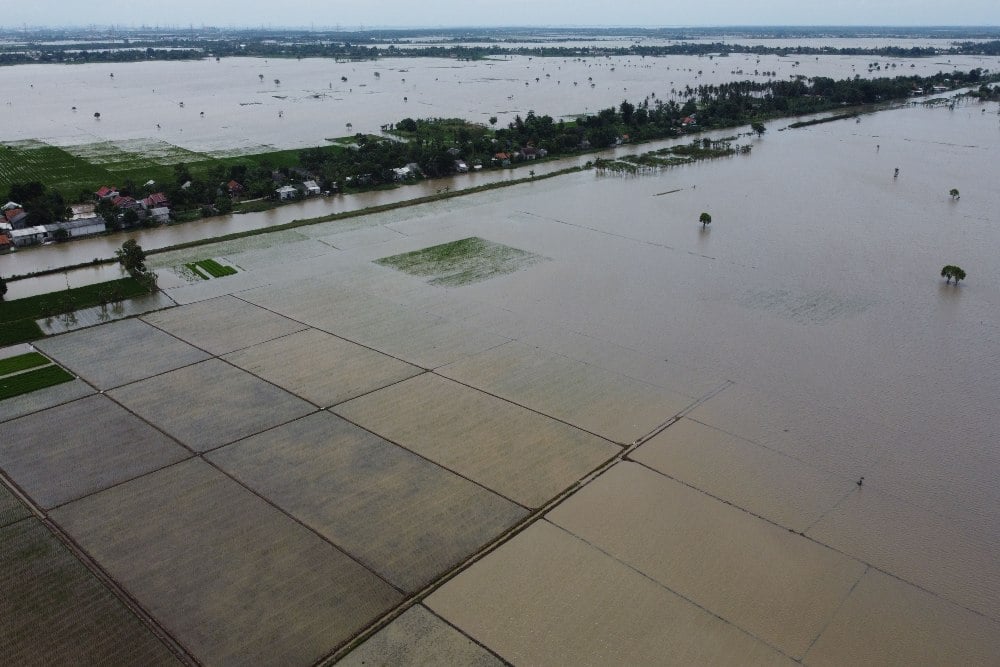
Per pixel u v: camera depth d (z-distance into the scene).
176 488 40.00
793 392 50.47
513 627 30.62
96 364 54.59
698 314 64.00
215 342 58.44
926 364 54.62
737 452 43.28
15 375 52.81
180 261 78.62
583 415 47.44
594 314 63.97
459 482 40.50
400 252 81.50
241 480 40.66
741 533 36.31
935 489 39.81
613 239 86.12
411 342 58.44
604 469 41.66
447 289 70.12
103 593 32.66
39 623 31.06
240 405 48.69
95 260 79.25
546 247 83.25
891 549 35.22
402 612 31.48
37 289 71.19
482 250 82.12
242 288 70.56
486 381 51.94
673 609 31.56
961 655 29.14
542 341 58.53
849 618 31.02
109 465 42.09
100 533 36.47
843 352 56.59
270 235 88.00
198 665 28.84
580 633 30.28
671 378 52.44
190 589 32.81
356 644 29.78
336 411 47.94
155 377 52.59
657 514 37.75
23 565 34.34
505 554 34.97
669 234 88.12
